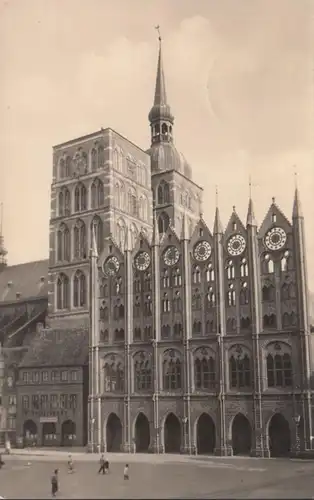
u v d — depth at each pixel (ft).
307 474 212.02
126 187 390.83
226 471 222.28
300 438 257.55
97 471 231.71
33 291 417.08
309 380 260.21
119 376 312.09
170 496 175.22
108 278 323.78
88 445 308.40
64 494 184.03
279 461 248.93
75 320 366.02
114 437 312.29
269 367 271.08
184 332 293.64
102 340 319.88
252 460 254.47
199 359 289.74
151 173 426.10
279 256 276.82
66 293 376.07
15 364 376.27
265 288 278.26
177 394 291.58
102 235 372.79
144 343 305.53
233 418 274.57
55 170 397.39
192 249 301.84
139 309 312.29
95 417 310.65
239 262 286.66
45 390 339.98
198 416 284.00
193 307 296.51
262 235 282.56
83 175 386.32
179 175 423.23
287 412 261.65
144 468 236.63
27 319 410.52
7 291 428.97
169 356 298.15
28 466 250.37
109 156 378.53
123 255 320.91
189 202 426.92
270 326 274.16
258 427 266.98
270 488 185.47
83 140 390.42
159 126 423.64
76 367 333.83
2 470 238.07
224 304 286.87
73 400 331.36
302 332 264.11
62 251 385.09
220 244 292.61
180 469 230.68
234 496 173.27
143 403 299.99
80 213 382.63
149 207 412.36
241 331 280.72
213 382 284.41
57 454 296.10
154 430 294.25
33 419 339.77
